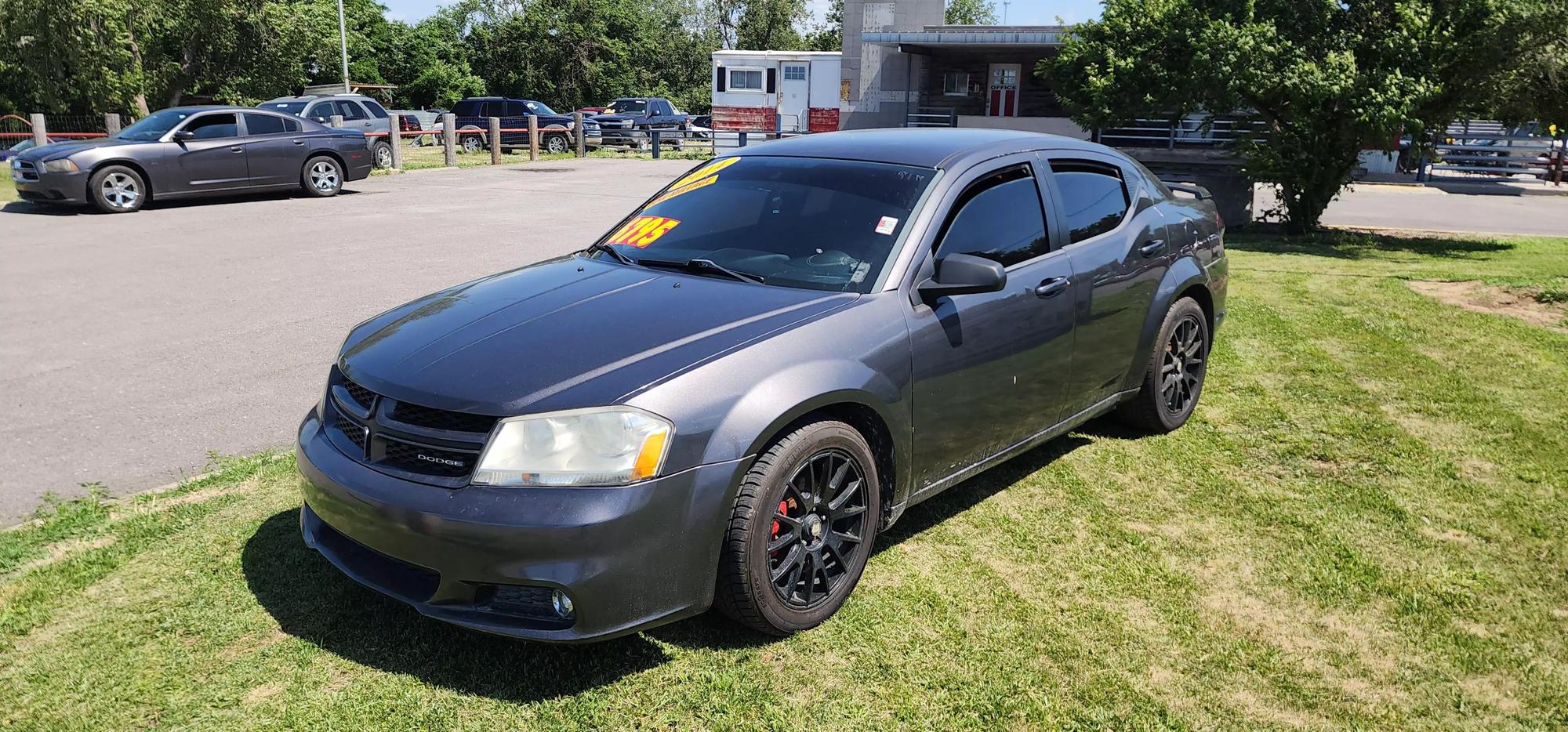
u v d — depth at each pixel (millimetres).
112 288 8422
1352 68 12352
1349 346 6496
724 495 2859
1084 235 4320
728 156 4496
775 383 2975
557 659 2982
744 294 3414
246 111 15156
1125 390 4648
